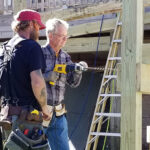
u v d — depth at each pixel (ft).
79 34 35.81
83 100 48.75
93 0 37.52
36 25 17.03
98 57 43.83
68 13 31.76
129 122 18.97
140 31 18.92
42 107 15.96
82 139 44.75
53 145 22.85
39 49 16.01
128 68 19.07
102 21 33.99
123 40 19.31
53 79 20.98
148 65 18.83
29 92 16.03
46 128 22.15
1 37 42.01
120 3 28.94
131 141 18.88
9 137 15.90
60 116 22.57
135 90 18.80
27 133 15.87
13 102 16.03
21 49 15.94
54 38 21.34
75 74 21.85
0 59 16.81
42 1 42.19
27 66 15.75
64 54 22.41
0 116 16.57
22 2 35.22
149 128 20.59
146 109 40.93
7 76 16.21
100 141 40.88
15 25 16.99
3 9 42.50
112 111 32.12
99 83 48.52
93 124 29.43
